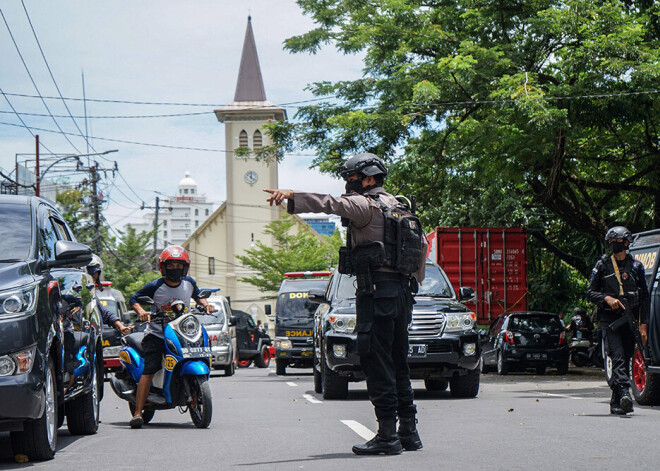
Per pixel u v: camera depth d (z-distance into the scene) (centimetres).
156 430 1303
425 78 3175
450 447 985
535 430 1162
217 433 1223
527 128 2922
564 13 2981
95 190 7275
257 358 4738
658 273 1588
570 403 1672
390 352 931
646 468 825
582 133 3067
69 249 1077
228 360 3456
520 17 3186
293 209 873
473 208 4291
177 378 1338
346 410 1588
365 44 3409
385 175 954
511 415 1405
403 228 922
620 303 1419
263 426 1305
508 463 857
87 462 957
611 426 1211
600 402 1692
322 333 1881
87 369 1238
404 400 955
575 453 930
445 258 3309
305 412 1554
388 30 3312
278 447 1040
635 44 2984
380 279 919
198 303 1375
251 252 10169
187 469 878
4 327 939
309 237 10362
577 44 3073
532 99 2809
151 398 1353
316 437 1138
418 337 1788
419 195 3888
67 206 7519
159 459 963
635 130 3434
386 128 3300
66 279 1195
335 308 1864
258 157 3734
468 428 1195
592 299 1445
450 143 3550
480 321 3316
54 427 1033
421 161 3638
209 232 11850
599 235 3816
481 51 3038
